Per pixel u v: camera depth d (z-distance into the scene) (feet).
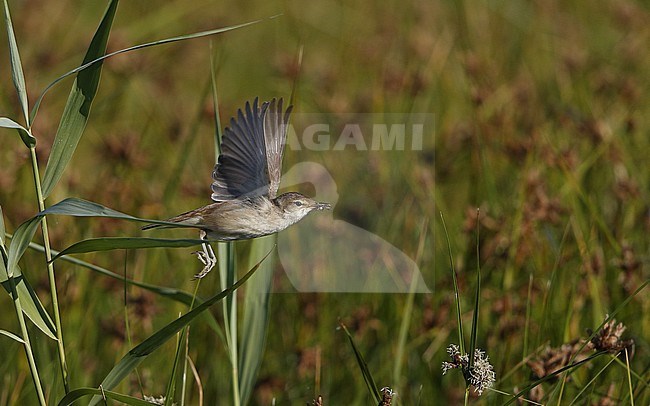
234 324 23.00
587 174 36.96
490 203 34.65
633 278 28.48
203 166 41.60
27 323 28.99
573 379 24.89
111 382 18.54
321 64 52.19
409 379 29.35
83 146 46.60
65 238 32.78
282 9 64.90
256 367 23.34
